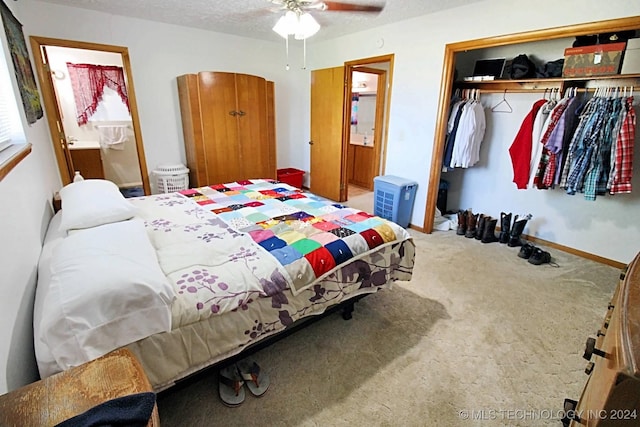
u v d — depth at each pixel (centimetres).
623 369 56
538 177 296
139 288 112
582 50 251
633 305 73
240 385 153
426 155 354
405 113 366
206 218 218
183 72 393
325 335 196
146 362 117
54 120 318
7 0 229
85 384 79
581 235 307
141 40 356
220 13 326
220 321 134
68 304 102
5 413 70
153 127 388
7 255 114
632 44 229
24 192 154
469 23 291
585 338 196
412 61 346
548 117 285
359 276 189
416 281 259
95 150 473
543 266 287
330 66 450
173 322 122
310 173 528
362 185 577
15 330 111
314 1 231
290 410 146
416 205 375
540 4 249
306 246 176
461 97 349
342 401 151
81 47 323
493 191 371
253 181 329
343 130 453
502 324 208
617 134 246
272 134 463
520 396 156
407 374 168
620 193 269
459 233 360
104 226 156
